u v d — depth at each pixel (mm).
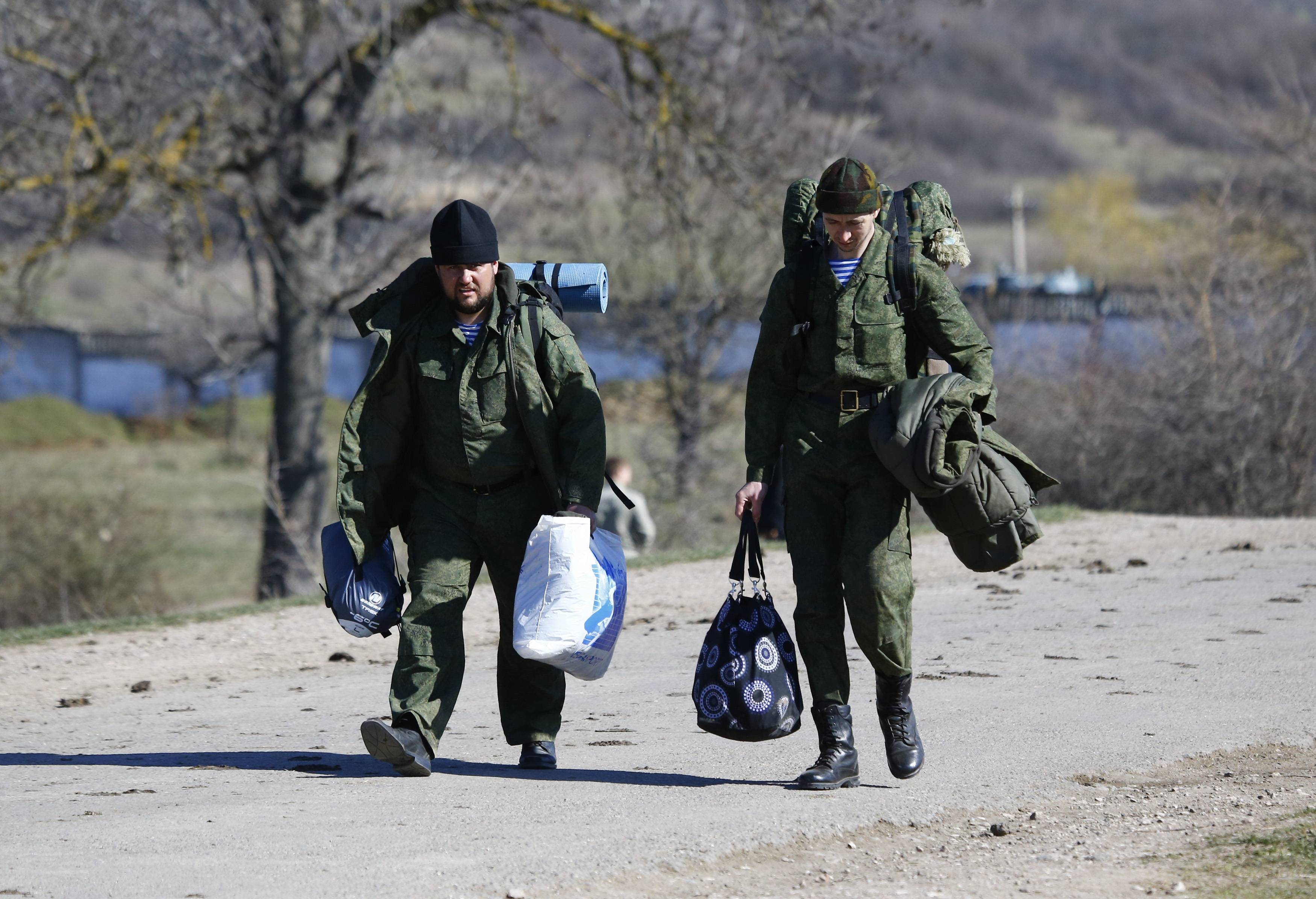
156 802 19047
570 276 20922
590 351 95938
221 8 73562
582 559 19484
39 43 69875
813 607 18812
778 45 75750
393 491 20984
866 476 18453
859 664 29766
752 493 18969
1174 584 39812
